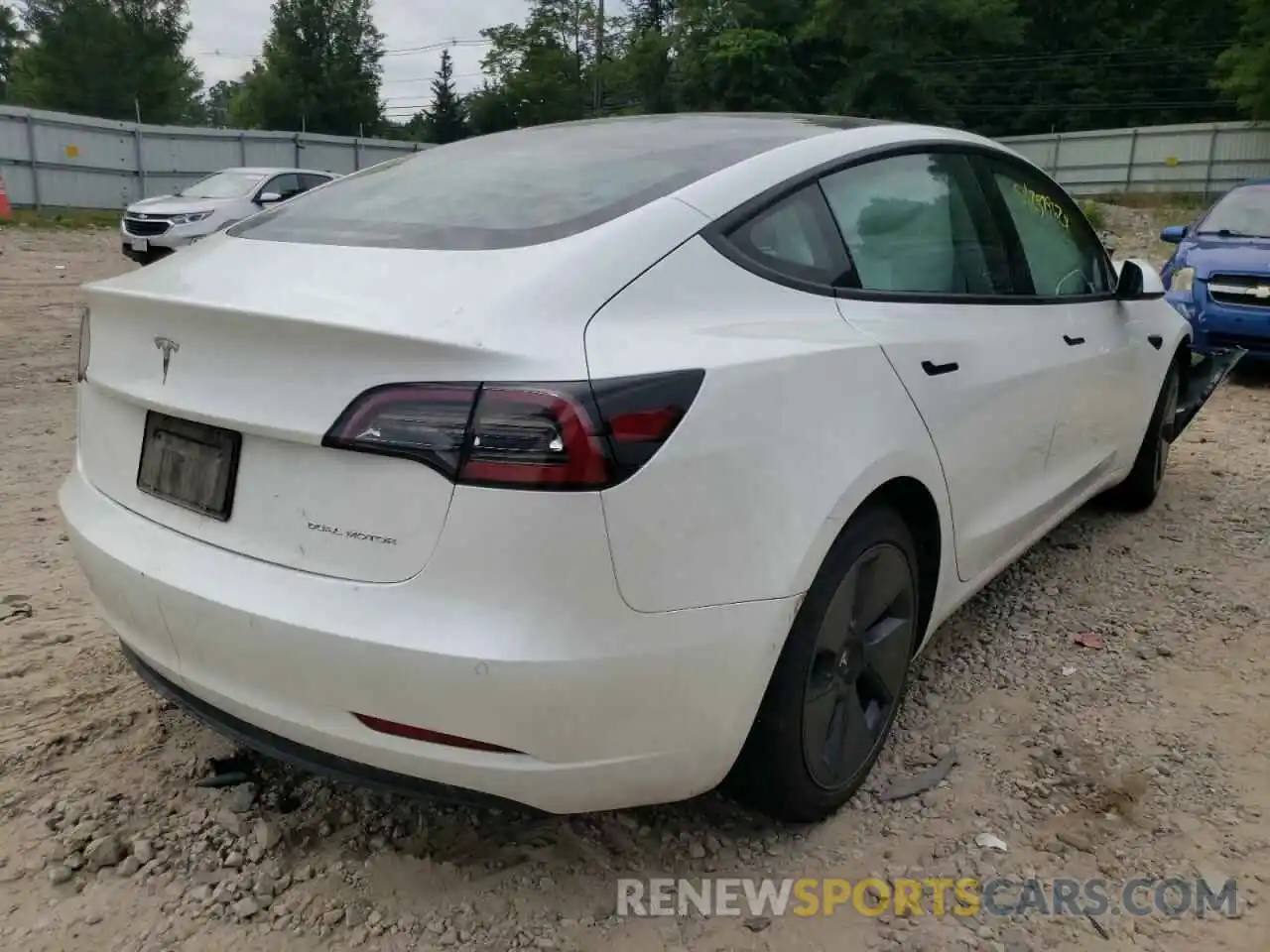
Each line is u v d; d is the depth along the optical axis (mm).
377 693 1940
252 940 2213
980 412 2922
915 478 2607
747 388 2117
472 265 2131
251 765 2811
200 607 2098
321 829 2562
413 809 2646
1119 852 2500
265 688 2082
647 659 1975
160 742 2895
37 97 55312
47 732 2924
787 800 2447
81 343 2623
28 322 9898
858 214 2754
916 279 2902
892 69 36719
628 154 2717
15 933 2211
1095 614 3805
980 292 3199
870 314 2631
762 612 2139
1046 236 3756
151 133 30578
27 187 27797
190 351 2170
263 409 2029
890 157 2949
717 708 2119
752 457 2111
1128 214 27672
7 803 2615
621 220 2262
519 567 1866
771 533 2148
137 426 2369
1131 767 2838
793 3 38344
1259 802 2688
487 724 1917
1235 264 7773
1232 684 3289
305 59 59875
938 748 2932
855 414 2395
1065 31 48812
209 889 2354
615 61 45250
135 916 2270
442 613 1890
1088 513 4914
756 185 2500
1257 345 7715
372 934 2232
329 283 2150
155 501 2312
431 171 2875
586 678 1911
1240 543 4500
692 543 2012
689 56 39844
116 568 2283
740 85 38094
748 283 2359
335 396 1946
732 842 2541
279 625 1989
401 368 1904
